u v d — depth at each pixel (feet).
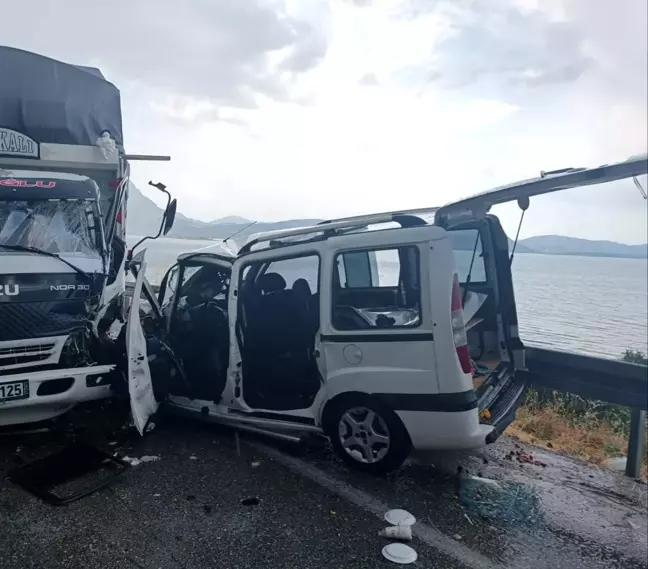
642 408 14.10
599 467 15.26
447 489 13.23
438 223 14.37
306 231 14.58
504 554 10.51
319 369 13.96
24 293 14.25
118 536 10.66
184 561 9.89
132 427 16.52
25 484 12.79
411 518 11.56
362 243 13.39
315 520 11.50
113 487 12.76
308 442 14.97
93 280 16.07
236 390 15.42
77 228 17.47
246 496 12.50
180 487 12.86
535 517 12.03
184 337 17.04
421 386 12.46
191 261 17.84
